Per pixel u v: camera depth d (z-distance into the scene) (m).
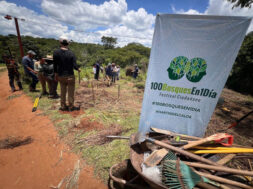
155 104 2.14
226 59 1.71
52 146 2.64
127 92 7.19
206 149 1.88
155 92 2.07
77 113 4.02
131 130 3.33
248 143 3.29
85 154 2.47
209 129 3.91
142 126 2.30
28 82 6.81
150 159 1.63
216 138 1.89
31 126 3.27
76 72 10.78
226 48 1.66
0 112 3.93
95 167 2.22
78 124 3.34
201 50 1.72
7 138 2.78
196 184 1.33
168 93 2.04
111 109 4.55
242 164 2.38
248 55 12.65
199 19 1.57
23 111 4.02
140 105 5.26
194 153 1.85
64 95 4.02
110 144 2.75
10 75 5.64
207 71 1.82
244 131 3.90
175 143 1.95
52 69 4.89
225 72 1.78
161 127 2.29
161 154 1.68
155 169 1.50
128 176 1.93
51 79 4.89
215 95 1.93
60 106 4.43
